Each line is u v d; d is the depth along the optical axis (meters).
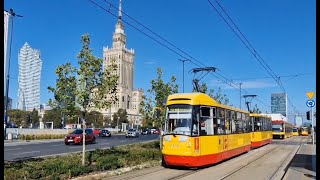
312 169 18.72
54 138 61.94
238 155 26.97
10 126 73.12
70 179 14.38
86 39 17.25
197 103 18.84
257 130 35.59
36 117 102.50
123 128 118.12
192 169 18.56
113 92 17.95
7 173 13.95
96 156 21.42
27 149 33.31
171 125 18.81
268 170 18.47
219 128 21.16
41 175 14.55
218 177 15.80
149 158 23.05
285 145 40.72
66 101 17.22
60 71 16.97
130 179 14.93
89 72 17.06
